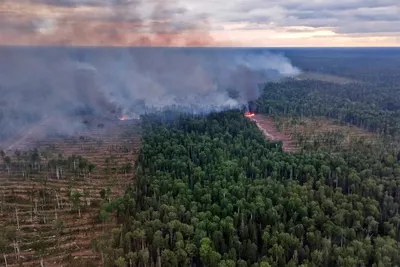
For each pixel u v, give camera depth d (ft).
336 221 383.24
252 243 353.72
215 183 455.22
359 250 339.16
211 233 371.97
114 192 509.76
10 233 385.50
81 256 372.99
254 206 400.67
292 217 395.14
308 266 325.01
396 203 428.56
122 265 326.24
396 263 334.03
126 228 378.73
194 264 349.20
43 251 380.17
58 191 508.53
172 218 387.75
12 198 487.61
